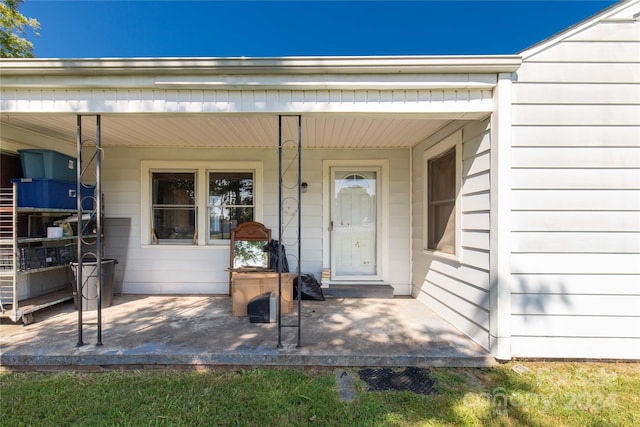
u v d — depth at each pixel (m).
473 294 3.18
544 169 2.84
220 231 5.27
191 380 2.55
